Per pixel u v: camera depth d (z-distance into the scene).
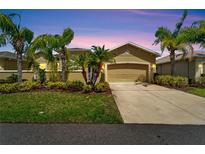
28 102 9.37
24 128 5.87
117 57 21.05
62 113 7.47
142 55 21.20
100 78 20.52
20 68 14.11
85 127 6.05
